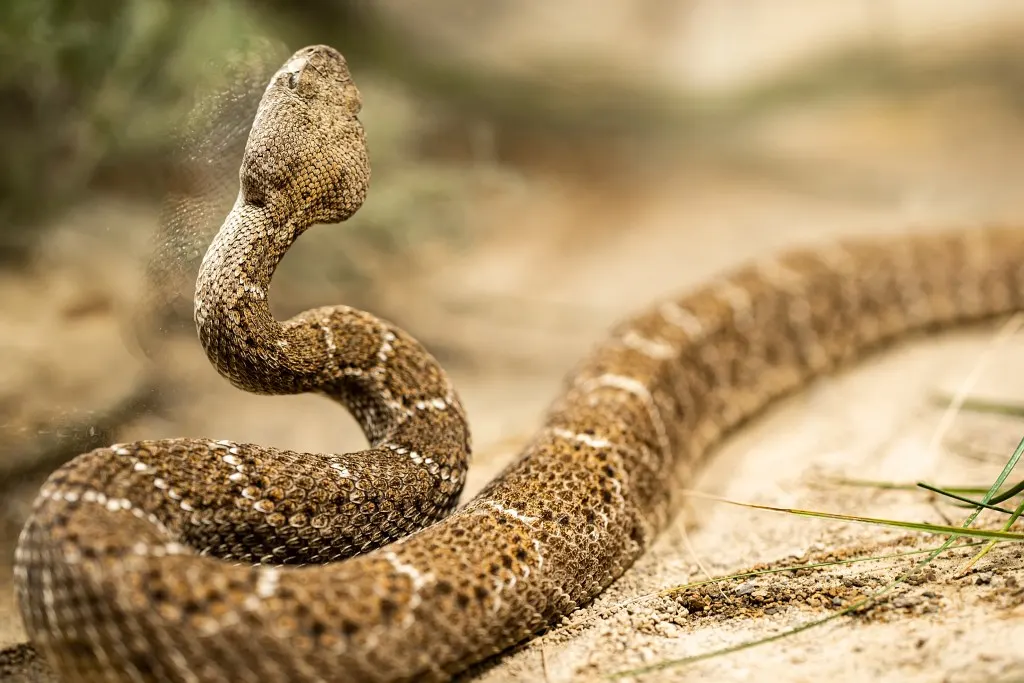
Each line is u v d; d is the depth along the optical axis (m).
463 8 14.34
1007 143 13.43
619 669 3.75
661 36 15.50
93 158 8.32
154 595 3.13
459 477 4.55
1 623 4.71
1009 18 15.01
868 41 15.34
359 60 12.00
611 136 15.21
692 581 4.55
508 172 11.49
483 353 8.72
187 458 3.81
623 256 11.10
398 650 3.40
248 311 4.11
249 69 5.52
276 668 3.19
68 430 5.88
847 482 5.52
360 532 4.08
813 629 3.89
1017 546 4.21
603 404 5.45
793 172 13.71
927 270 8.06
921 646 3.58
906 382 7.10
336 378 4.54
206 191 5.05
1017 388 6.48
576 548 4.32
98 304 7.23
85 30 8.05
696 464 6.20
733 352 7.00
